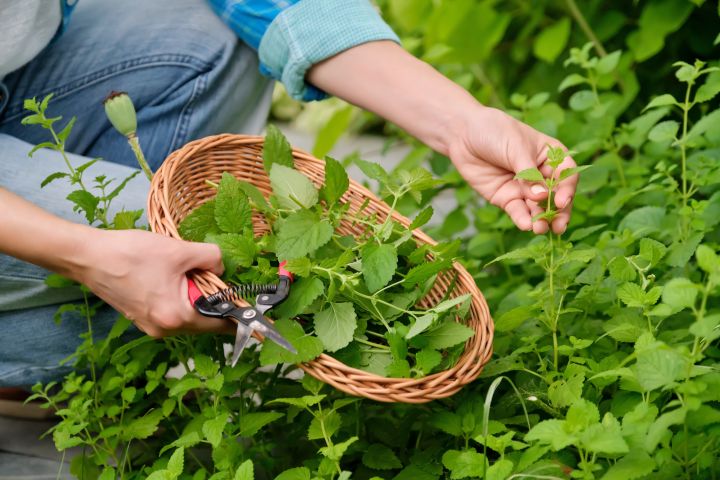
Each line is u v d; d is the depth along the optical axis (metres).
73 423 1.34
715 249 1.46
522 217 1.41
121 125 1.41
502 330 1.31
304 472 1.13
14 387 1.63
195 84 1.72
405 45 2.58
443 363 1.22
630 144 1.81
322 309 1.25
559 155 1.24
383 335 1.24
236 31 1.75
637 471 0.97
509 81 2.77
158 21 1.72
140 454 1.49
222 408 1.35
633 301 1.18
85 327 1.52
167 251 1.16
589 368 1.30
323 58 1.61
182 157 1.34
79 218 1.47
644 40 2.15
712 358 1.34
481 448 1.31
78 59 1.69
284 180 1.37
